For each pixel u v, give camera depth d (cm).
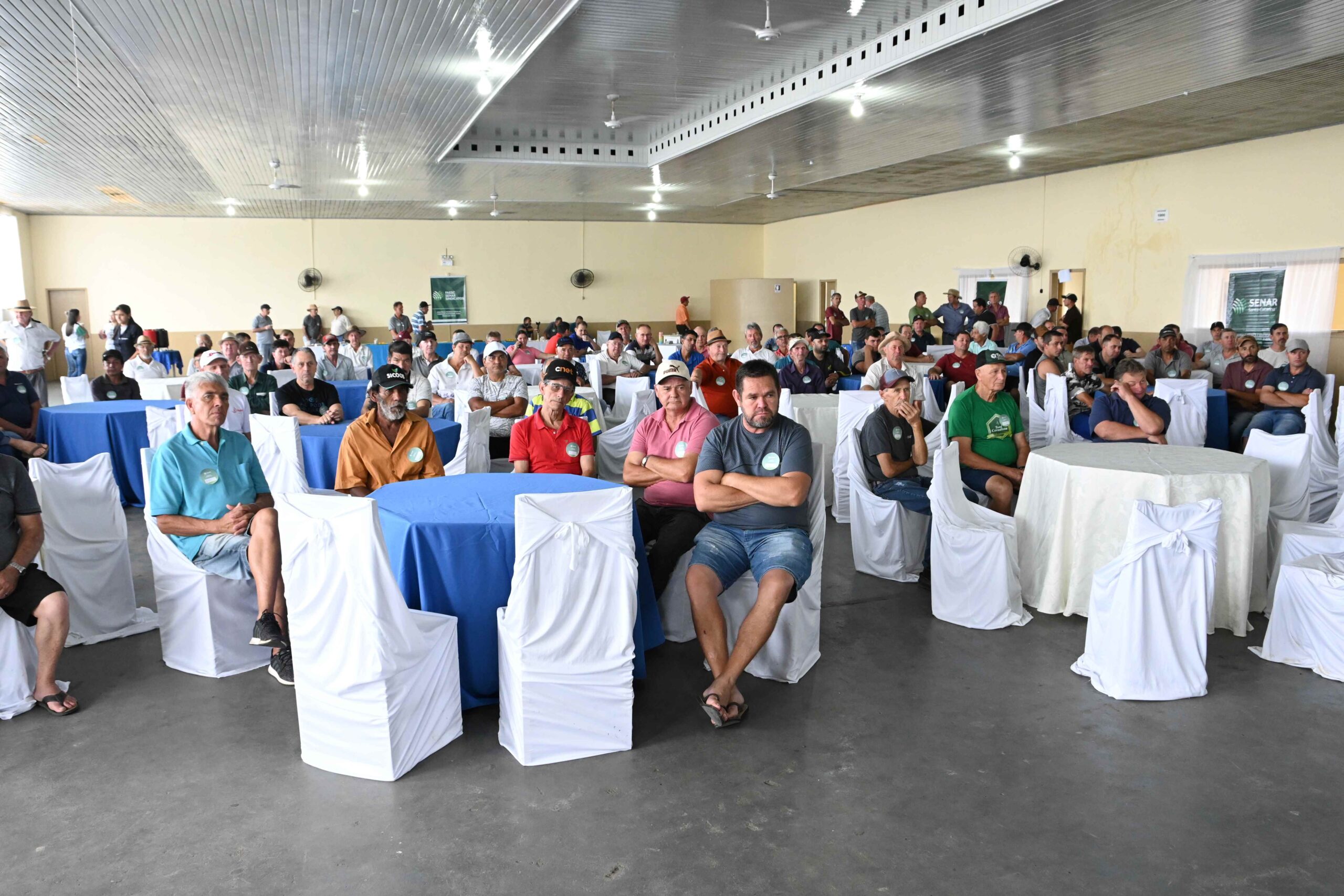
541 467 392
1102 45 616
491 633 275
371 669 238
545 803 233
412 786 242
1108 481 357
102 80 690
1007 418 449
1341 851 211
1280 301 978
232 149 1002
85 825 223
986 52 632
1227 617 357
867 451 441
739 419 325
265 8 531
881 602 398
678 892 197
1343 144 913
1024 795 236
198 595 310
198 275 1716
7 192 1333
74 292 1648
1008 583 362
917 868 205
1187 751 260
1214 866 205
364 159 1078
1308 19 564
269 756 259
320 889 198
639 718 283
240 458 329
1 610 283
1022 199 1323
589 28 657
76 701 288
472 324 1892
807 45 709
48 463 330
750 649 280
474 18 558
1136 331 1159
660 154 1118
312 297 1788
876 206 1644
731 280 1903
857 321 1280
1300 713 284
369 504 229
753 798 236
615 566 253
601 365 960
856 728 276
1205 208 1059
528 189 1380
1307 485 421
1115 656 298
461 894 197
